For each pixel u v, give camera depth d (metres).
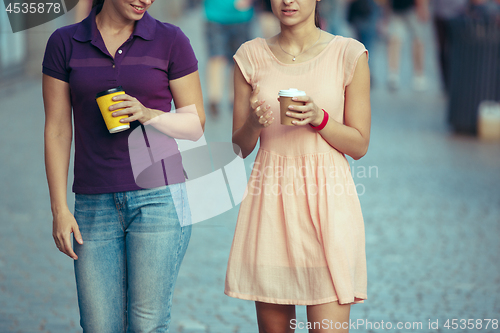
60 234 5.80
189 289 9.68
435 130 22.20
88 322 5.91
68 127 5.98
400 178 16.11
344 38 6.13
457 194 14.77
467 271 10.38
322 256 6.01
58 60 5.82
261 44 6.30
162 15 55.09
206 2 23.23
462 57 21.61
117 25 5.82
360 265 6.18
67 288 9.64
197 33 50.38
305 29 6.11
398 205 13.96
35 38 32.62
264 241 6.13
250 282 6.25
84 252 5.87
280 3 5.96
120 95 5.46
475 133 21.55
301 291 6.10
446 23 29.47
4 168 16.56
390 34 31.67
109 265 5.90
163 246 5.82
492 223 12.81
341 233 5.98
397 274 10.24
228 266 6.34
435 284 9.85
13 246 11.29
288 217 6.06
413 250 11.34
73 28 5.84
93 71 5.74
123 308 6.04
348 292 5.95
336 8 29.84
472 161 17.95
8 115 23.64
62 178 5.90
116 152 5.78
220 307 9.06
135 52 5.81
